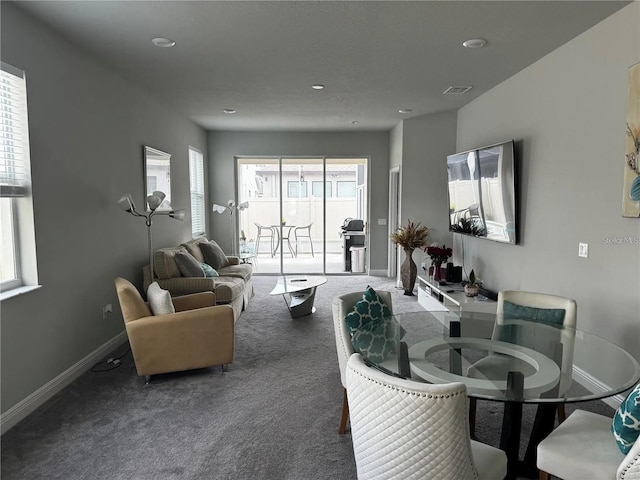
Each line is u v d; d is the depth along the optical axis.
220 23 2.98
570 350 2.38
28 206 2.90
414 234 6.18
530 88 3.99
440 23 2.99
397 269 7.71
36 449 2.43
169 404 2.98
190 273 4.80
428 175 6.48
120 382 3.35
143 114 4.81
